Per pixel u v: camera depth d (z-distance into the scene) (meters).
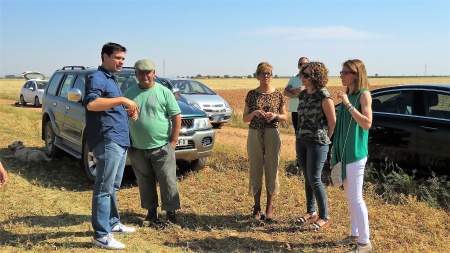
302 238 4.79
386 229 5.04
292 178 7.21
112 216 4.80
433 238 4.80
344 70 4.25
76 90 4.90
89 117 4.30
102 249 4.36
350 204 4.30
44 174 7.48
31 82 24.17
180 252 4.37
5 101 28.45
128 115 4.55
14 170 7.66
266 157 5.21
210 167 8.08
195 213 5.62
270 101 5.14
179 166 7.77
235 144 10.56
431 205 5.79
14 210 5.52
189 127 6.94
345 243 4.54
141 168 5.09
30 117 15.52
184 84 15.05
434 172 6.27
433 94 6.44
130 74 7.66
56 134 8.23
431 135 6.27
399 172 6.62
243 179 7.25
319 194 4.91
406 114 6.68
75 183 7.00
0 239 4.57
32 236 4.66
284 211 5.71
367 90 4.21
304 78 4.69
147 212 5.65
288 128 13.62
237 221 5.34
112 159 4.29
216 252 4.41
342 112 4.31
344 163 4.24
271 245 4.59
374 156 7.05
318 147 4.73
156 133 4.91
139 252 4.33
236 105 26.48
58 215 5.41
